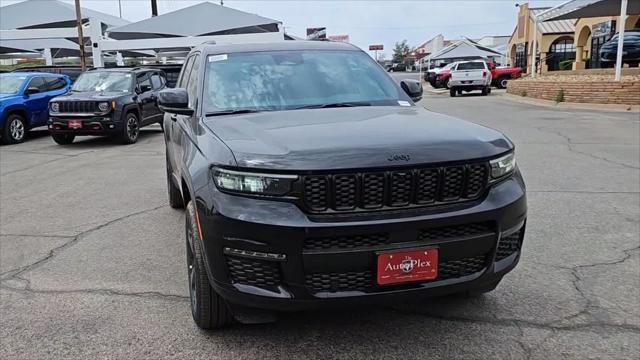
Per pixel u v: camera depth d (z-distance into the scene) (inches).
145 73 597.0
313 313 145.2
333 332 135.6
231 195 112.8
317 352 126.6
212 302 128.6
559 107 762.2
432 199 113.3
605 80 745.6
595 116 619.8
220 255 113.6
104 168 385.7
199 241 124.9
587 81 762.8
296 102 159.9
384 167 109.3
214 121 144.6
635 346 127.0
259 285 111.6
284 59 177.0
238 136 125.3
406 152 112.4
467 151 116.2
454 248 113.4
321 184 108.5
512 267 125.0
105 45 922.7
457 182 114.9
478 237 115.3
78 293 161.6
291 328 137.7
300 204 108.4
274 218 107.5
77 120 510.0
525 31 1840.6
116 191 302.5
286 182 108.4
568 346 127.4
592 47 1279.5
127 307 151.4
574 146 410.3
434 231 113.0
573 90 787.4
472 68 1212.5
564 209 239.1
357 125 130.5
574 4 919.7
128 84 558.3
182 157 155.2
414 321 140.6
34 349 130.1
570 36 1690.5
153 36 996.6
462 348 127.3
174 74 703.1
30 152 483.2
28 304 154.8
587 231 208.8
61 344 132.2
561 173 314.3
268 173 109.2
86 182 332.5
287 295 109.5
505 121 592.1
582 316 141.7
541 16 1067.3
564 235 204.5
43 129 698.8
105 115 510.3
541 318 140.9
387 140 116.8
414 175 111.1
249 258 110.5
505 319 140.7
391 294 111.8
